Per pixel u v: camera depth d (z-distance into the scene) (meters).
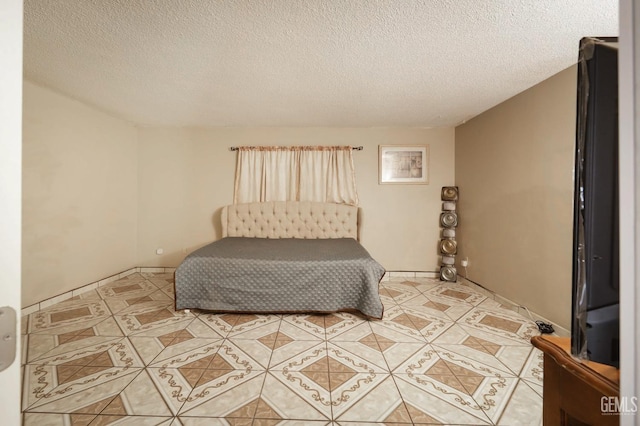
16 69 0.41
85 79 2.43
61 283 2.82
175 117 3.51
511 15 1.58
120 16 1.61
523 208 2.63
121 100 2.93
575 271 0.62
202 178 3.95
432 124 3.77
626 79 0.40
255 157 3.93
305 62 2.12
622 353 0.40
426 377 1.64
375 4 1.51
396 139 3.93
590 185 0.58
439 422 1.30
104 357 1.81
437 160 3.90
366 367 1.74
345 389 1.53
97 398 1.43
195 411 1.35
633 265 0.40
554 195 2.30
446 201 3.82
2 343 0.40
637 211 0.39
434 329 2.28
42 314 2.49
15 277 0.42
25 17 1.61
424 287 3.47
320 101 2.93
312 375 1.65
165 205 3.94
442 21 1.64
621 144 0.41
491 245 3.09
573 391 0.67
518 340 2.10
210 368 1.70
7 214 0.41
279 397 1.46
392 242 3.95
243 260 2.56
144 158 3.91
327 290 2.54
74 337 2.07
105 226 3.38
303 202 3.89
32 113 2.52
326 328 2.29
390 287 3.46
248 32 1.76
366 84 2.51
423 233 3.93
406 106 3.07
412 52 1.98
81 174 3.03
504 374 1.67
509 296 2.81
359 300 2.53
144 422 1.28
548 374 0.74
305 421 1.30
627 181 0.40
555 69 2.21
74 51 1.98
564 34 1.76
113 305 2.72
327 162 3.93
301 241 3.48
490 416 1.34
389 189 3.94
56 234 2.76
